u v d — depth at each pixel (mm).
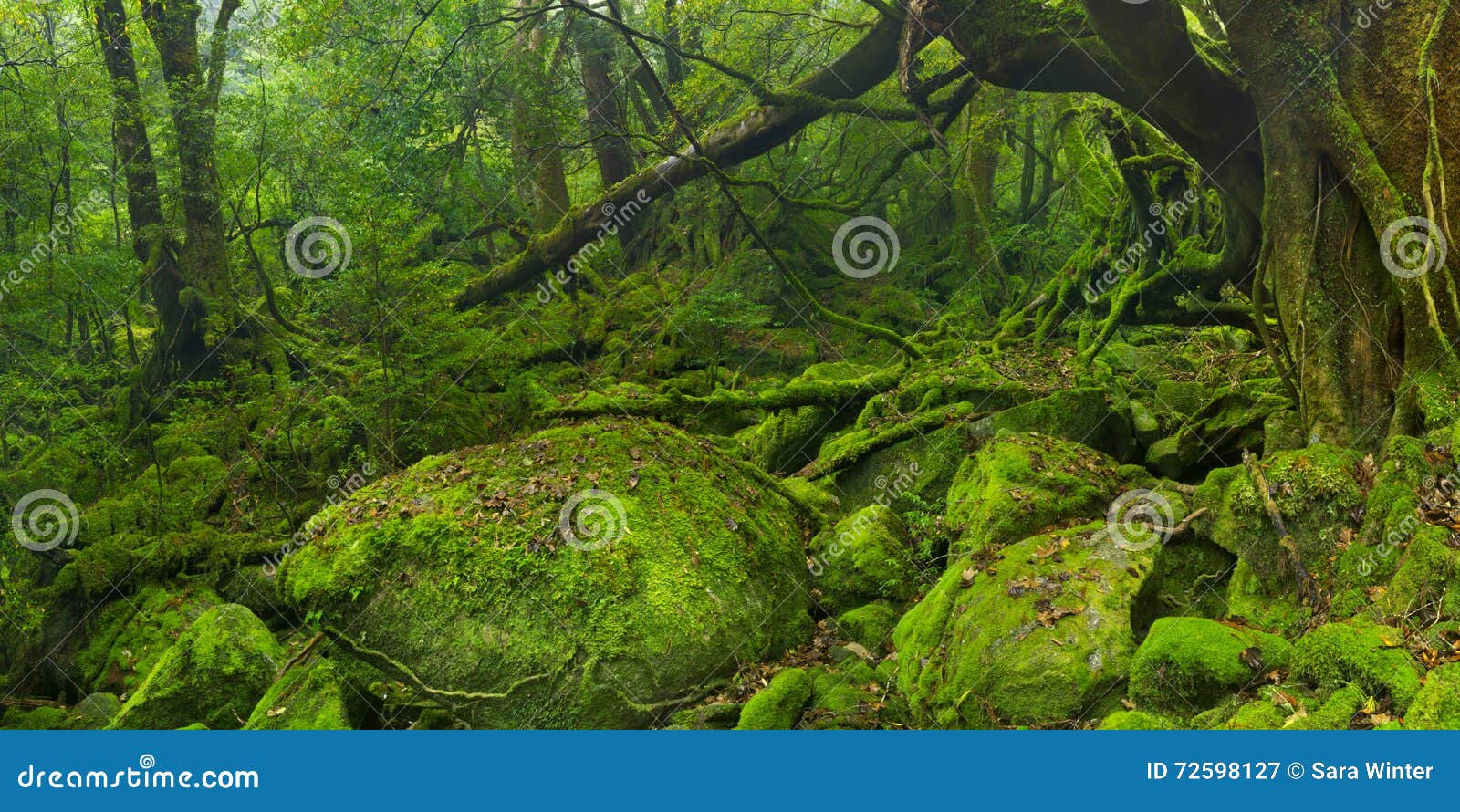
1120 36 7988
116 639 9742
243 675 7273
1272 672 5254
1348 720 4633
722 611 6879
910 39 11453
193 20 17359
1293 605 6332
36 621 9852
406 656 7004
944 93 17031
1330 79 7332
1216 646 5332
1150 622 6383
